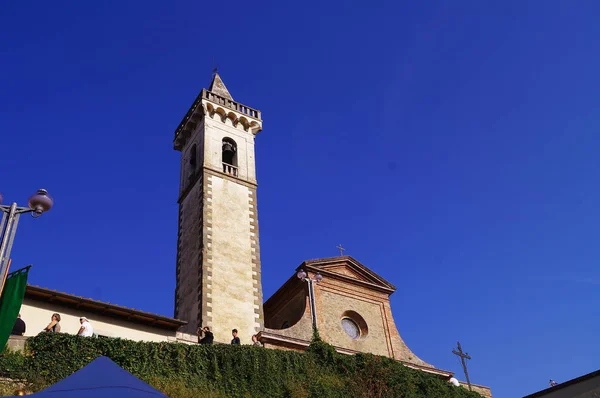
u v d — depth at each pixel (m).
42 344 21.81
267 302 41.88
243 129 48.69
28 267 17.89
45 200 18.11
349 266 41.09
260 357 26.52
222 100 49.06
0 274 17.05
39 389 20.28
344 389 27.92
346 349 36.06
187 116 50.16
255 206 43.59
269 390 25.52
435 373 37.59
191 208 42.97
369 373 29.48
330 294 38.81
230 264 38.88
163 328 30.28
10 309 17.20
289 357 27.75
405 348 39.12
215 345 25.80
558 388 25.16
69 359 21.86
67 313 28.12
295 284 39.44
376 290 41.28
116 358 22.86
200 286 36.88
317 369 28.47
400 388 29.72
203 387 23.94
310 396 26.16
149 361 23.53
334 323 37.47
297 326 35.12
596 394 23.67
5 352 20.97
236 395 24.41
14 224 17.80
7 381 20.20
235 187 43.72
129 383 12.82
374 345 38.19
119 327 29.11
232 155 46.88
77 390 12.28
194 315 36.31
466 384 38.97
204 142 45.16
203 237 39.12
